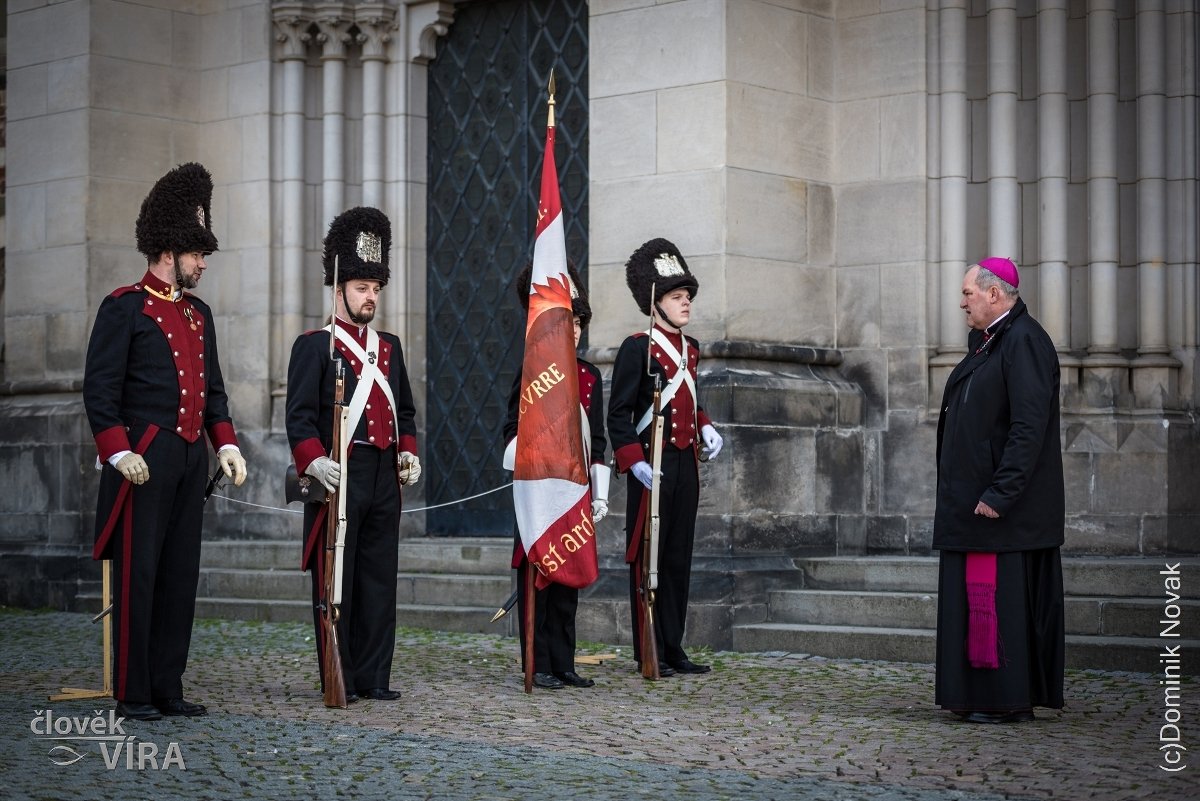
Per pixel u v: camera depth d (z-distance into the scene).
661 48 16.41
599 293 16.77
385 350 12.16
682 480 13.30
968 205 17.02
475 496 19.17
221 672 13.50
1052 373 10.82
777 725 10.74
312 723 10.85
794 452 16.05
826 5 17.25
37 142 20.20
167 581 11.29
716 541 15.40
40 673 13.52
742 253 16.12
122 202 19.95
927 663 13.82
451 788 8.79
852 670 13.46
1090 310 16.61
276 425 19.91
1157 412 16.11
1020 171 16.95
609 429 13.16
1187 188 16.36
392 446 12.10
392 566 12.11
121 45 19.97
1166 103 16.42
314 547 11.83
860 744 10.02
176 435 11.23
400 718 11.07
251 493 20.00
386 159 19.88
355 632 12.02
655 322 13.48
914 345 16.73
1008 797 8.55
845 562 15.43
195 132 20.66
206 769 9.34
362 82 20.02
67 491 19.38
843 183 17.22
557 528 12.27
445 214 19.75
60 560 19.27
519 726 10.73
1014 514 10.70
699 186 16.09
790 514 15.96
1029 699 10.71
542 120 18.94
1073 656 13.23
